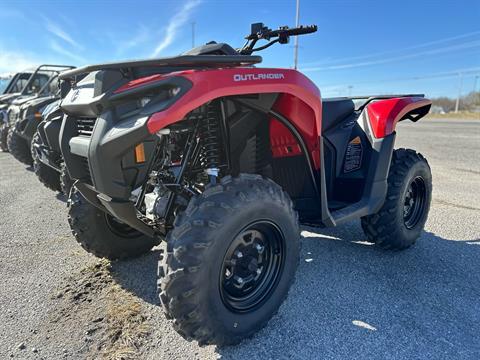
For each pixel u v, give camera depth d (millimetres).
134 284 2736
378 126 3014
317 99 2270
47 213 4527
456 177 6641
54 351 2039
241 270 2078
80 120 2172
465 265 3092
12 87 10086
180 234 1784
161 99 1782
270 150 2662
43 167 4781
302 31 2611
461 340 2143
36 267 3031
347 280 2811
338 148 3131
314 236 3705
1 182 6227
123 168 1879
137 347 2074
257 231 2061
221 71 1851
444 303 2516
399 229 3150
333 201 3168
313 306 2469
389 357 2004
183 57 1775
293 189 2852
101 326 2252
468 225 4055
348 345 2096
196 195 1922
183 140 2166
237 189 1881
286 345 2096
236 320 1971
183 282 1736
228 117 2148
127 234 2992
